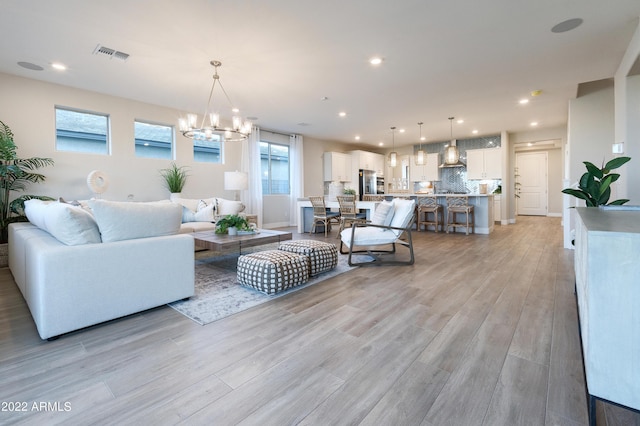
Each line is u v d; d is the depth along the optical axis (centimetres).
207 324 213
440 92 489
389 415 126
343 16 281
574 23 297
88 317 202
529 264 377
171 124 573
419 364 163
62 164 455
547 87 468
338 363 165
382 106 566
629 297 98
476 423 121
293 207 841
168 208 249
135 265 223
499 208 852
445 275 331
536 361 165
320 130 785
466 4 265
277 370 158
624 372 100
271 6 265
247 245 339
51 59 367
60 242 214
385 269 358
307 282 308
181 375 154
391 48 343
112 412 128
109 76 418
